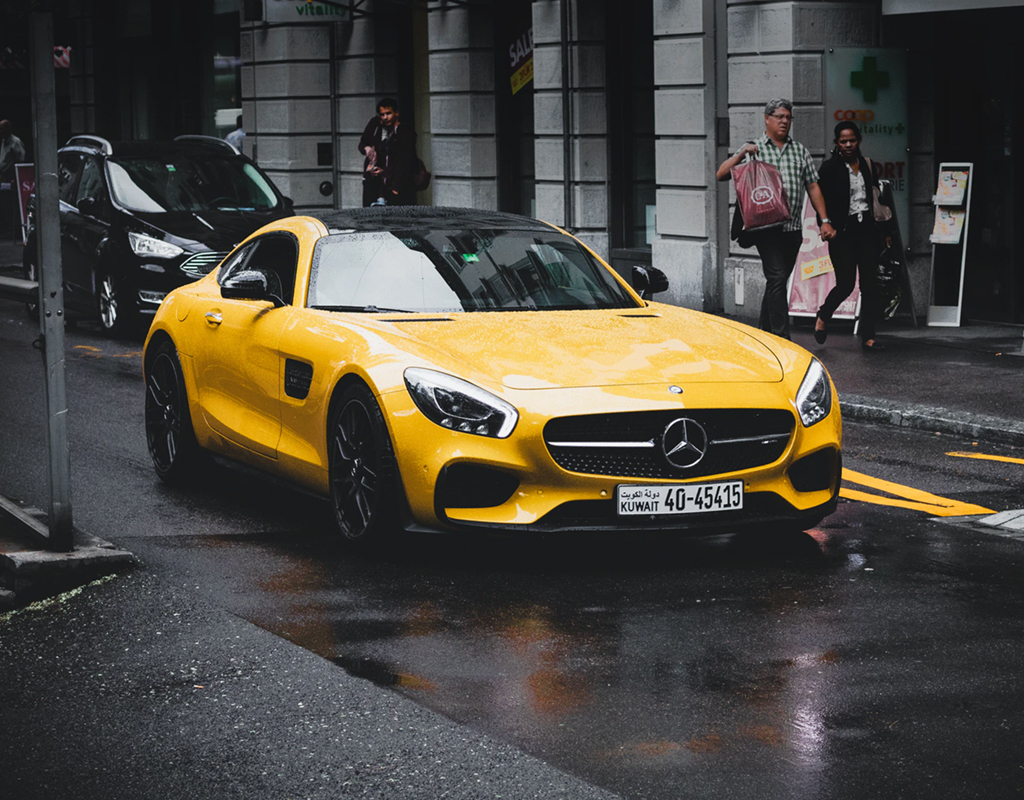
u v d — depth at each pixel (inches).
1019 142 552.7
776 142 491.2
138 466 343.0
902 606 219.9
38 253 240.4
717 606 220.5
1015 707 176.4
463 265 288.8
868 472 331.6
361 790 155.7
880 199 555.2
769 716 174.2
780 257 490.0
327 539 267.4
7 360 524.7
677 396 239.9
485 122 813.2
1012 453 354.0
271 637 208.4
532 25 774.5
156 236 579.8
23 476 328.5
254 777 160.2
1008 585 232.4
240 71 1059.3
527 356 249.3
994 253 566.9
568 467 235.9
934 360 482.0
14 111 1321.4
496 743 167.2
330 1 898.1
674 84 644.1
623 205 727.7
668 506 238.4
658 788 154.0
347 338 261.4
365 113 928.9
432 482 237.8
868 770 158.1
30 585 236.8
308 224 304.3
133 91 1218.6
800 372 258.8
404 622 214.2
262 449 285.7
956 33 570.9
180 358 317.4
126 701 185.2
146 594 231.6
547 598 225.9
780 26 580.4
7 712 182.9
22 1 1141.1
